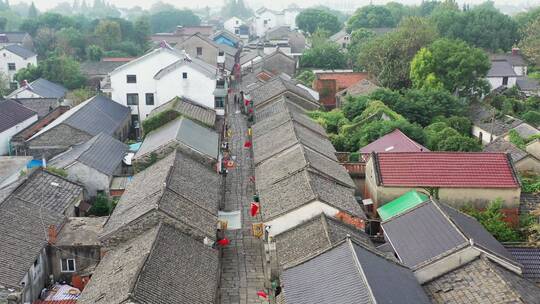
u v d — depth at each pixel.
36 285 30.45
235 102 79.75
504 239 33.84
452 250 26.48
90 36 112.12
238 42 126.06
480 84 70.69
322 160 41.81
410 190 37.97
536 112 67.69
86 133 50.59
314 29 149.38
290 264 26.41
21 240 30.53
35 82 77.44
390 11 146.00
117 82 63.72
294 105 61.56
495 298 24.02
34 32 124.44
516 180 37.88
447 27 105.50
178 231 30.86
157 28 175.88
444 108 63.69
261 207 35.25
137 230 31.33
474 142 49.19
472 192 37.78
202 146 45.44
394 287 23.48
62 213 35.75
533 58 93.12
